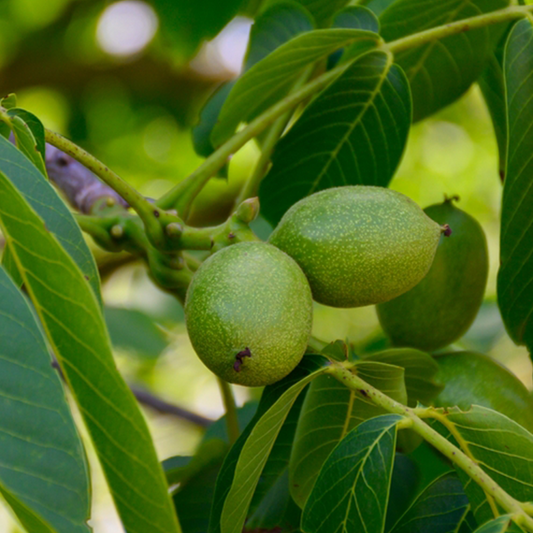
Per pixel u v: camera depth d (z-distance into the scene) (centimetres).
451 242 82
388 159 82
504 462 71
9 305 63
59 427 62
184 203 79
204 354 71
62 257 64
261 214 85
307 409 75
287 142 82
